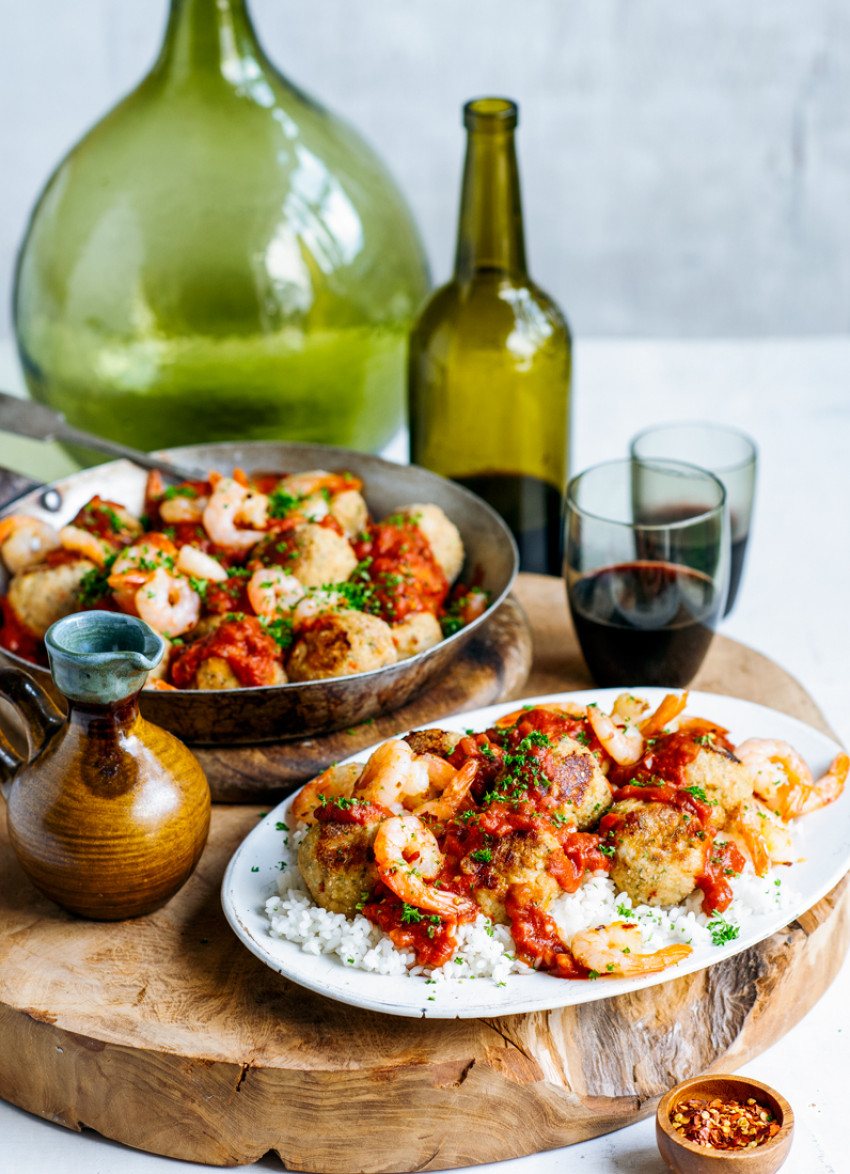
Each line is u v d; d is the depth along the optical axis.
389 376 1.37
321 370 1.33
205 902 1.03
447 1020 0.95
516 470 1.31
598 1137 0.95
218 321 1.29
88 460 1.37
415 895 0.94
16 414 1.26
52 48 1.89
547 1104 0.94
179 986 0.97
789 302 2.07
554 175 1.99
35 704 1.00
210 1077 0.93
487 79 1.92
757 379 1.67
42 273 1.32
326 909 0.97
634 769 1.03
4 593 1.17
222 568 1.15
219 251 1.29
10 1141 0.96
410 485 1.25
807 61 1.91
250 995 0.97
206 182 1.29
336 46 1.90
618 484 1.22
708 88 1.93
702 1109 0.92
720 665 1.20
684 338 2.10
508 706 1.09
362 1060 0.93
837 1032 1.00
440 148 1.96
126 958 0.99
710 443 1.29
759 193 2.00
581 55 1.91
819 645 1.28
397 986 0.93
